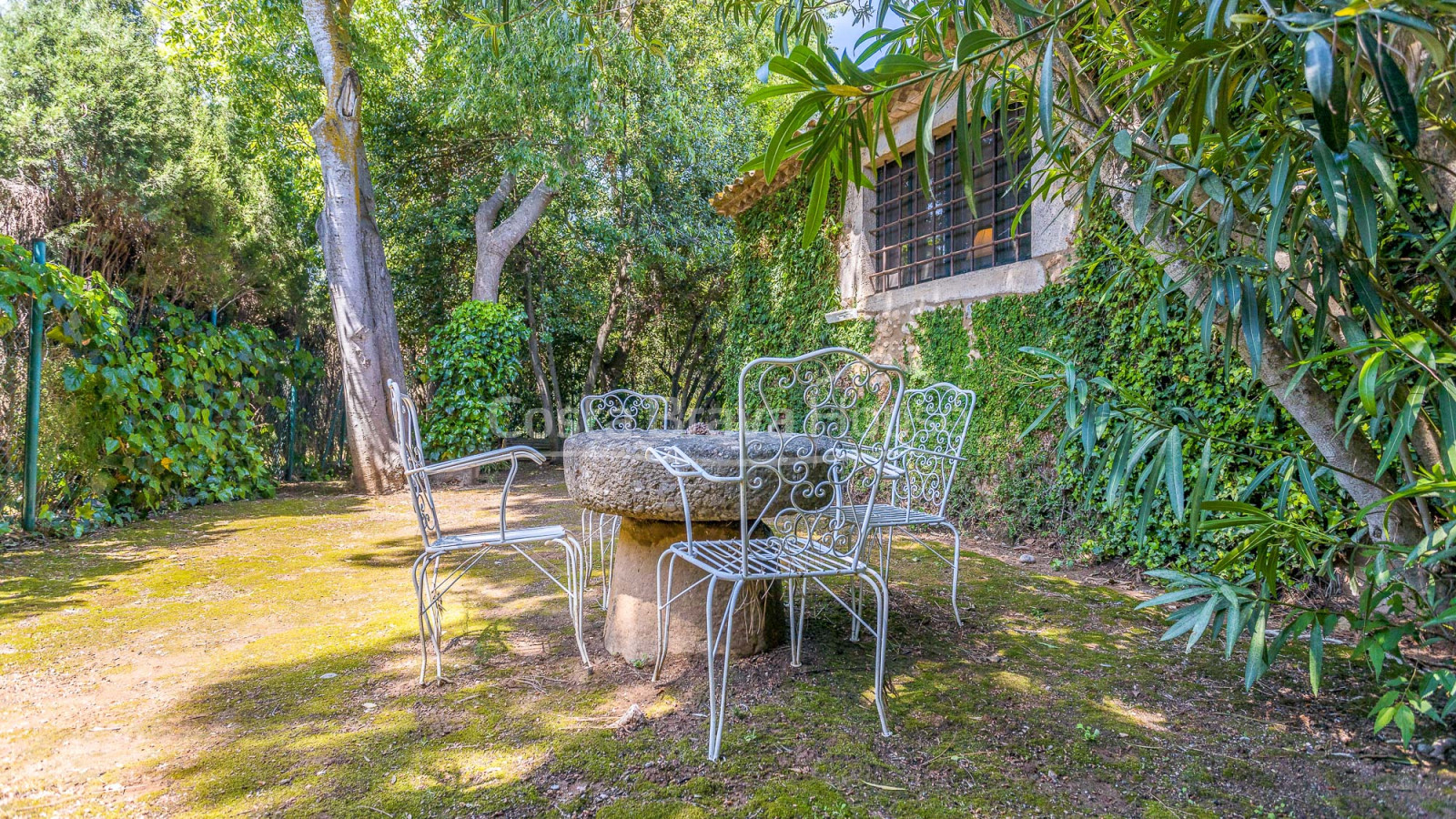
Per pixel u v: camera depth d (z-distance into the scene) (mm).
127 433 4746
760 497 2018
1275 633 2570
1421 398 1496
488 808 1477
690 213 10195
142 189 4855
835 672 2205
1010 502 4293
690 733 1796
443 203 9555
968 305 4664
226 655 2365
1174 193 1733
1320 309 1648
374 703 1996
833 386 1941
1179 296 2732
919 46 2111
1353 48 1190
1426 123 1553
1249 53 1477
